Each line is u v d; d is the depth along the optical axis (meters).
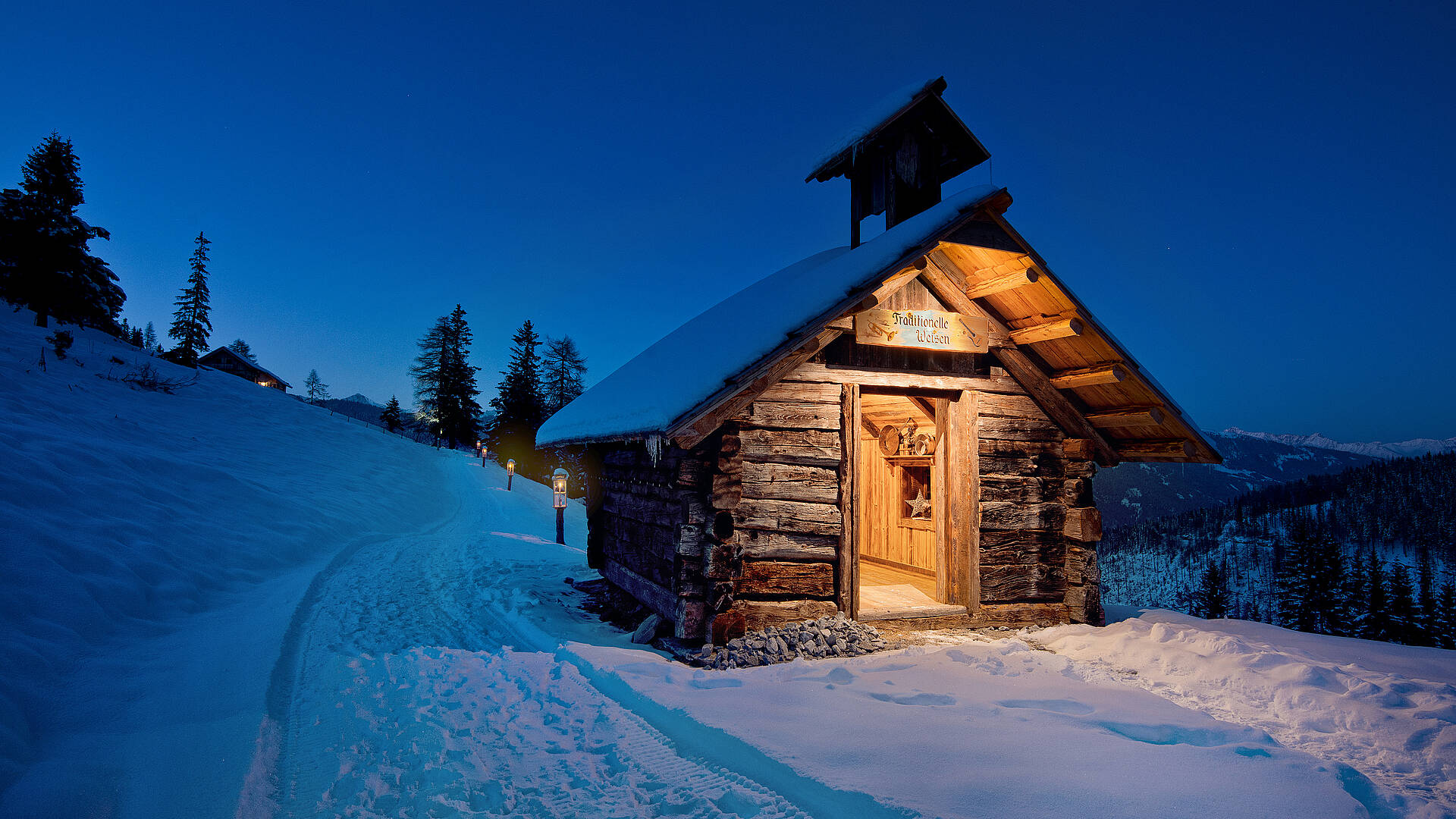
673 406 5.56
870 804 2.90
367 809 3.31
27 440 10.34
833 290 5.93
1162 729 3.88
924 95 7.52
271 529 12.59
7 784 3.31
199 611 7.59
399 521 21.02
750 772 3.45
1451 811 3.03
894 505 10.68
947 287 6.87
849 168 8.77
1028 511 7.23
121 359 31.17
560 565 13.01
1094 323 6.25
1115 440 7.56
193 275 54.75
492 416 58.03
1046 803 2.90
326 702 4.93
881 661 5.46
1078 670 5.39
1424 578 67.25
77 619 5.77
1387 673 5.21
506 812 3.20
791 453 6.39
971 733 3.77
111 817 3.14
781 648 5.66
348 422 47.38
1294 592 70.25
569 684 5.27
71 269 32.94
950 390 7.11
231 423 27.08
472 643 6.91
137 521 9.17
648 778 3.52
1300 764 3.35
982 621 6.93
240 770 3.60
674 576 6.38
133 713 4.43
